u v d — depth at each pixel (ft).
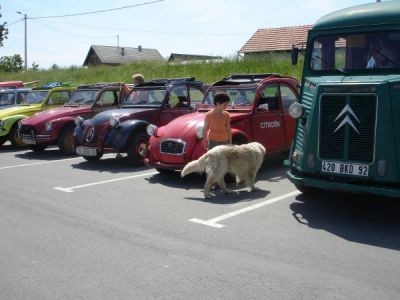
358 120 18.21
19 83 64.69
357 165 18.33
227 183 27.12
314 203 22.56
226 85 30.83
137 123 32.99
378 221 19.58
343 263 14.96
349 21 21.08
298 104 20.77
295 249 16.28
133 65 97.40
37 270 14.83
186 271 14.51
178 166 26.94
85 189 26.40
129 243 17.19
